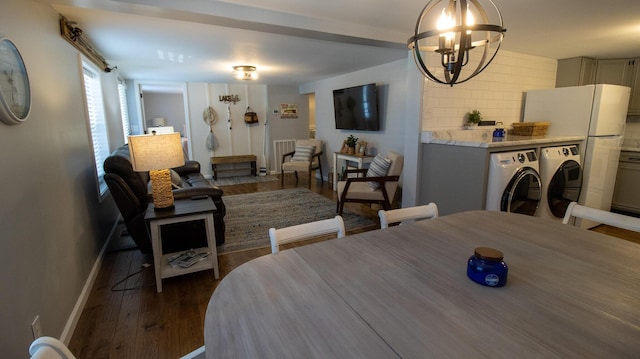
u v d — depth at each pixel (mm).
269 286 1032
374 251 1292
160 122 8688
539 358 712
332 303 934
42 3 1945
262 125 7375
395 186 3645
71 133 2332
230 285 1042
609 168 3596
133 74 5305
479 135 3717
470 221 1651
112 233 3443
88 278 2346
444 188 3203
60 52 2244
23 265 1392
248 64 4488
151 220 2240
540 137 3570
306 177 6910
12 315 1269
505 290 995
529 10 2383
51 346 677
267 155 7434
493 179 2787
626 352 730
